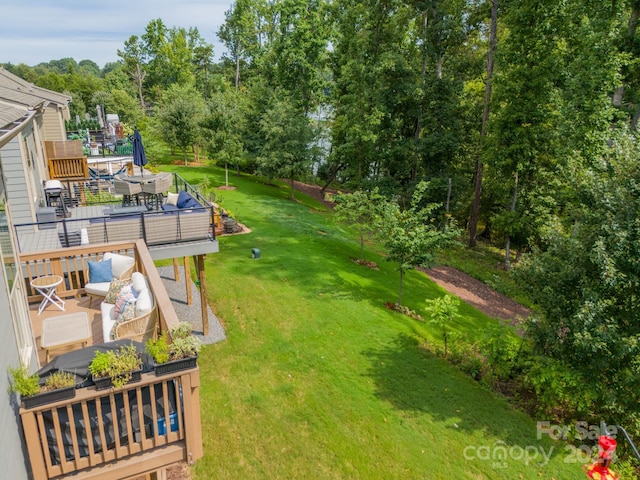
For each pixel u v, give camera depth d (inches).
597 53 581.3
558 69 695.1
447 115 946.1
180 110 1165.7
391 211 536.4
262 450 284.4
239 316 439.8
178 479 257.3
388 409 337.7
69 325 274.4
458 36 933.2
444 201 971.3
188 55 2075.5
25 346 213.2
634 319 326.3
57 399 163.5
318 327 440.5
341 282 559.8
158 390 194.1
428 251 518.3
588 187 350.0
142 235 358.9
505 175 807.7
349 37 978.7
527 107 724.0
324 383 357.7
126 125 1360.7
